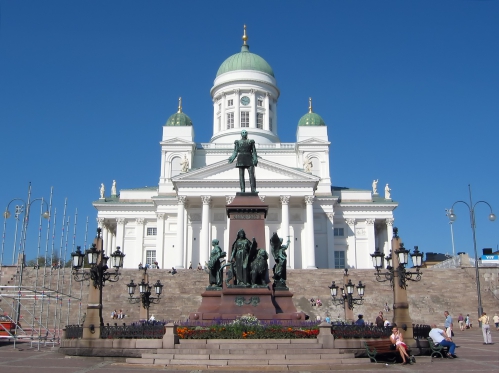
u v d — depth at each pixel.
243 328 25.80
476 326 56.41
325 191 98.00
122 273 64.69
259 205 30.09
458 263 73.31
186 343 25.22
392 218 97.50
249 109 110.81
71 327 29.25
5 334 40.81
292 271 66.69
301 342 25.14
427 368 22.98
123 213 97.50
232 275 28.94
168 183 98.19
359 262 95.94
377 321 36.06
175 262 93.38
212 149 102.56
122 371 21.66
